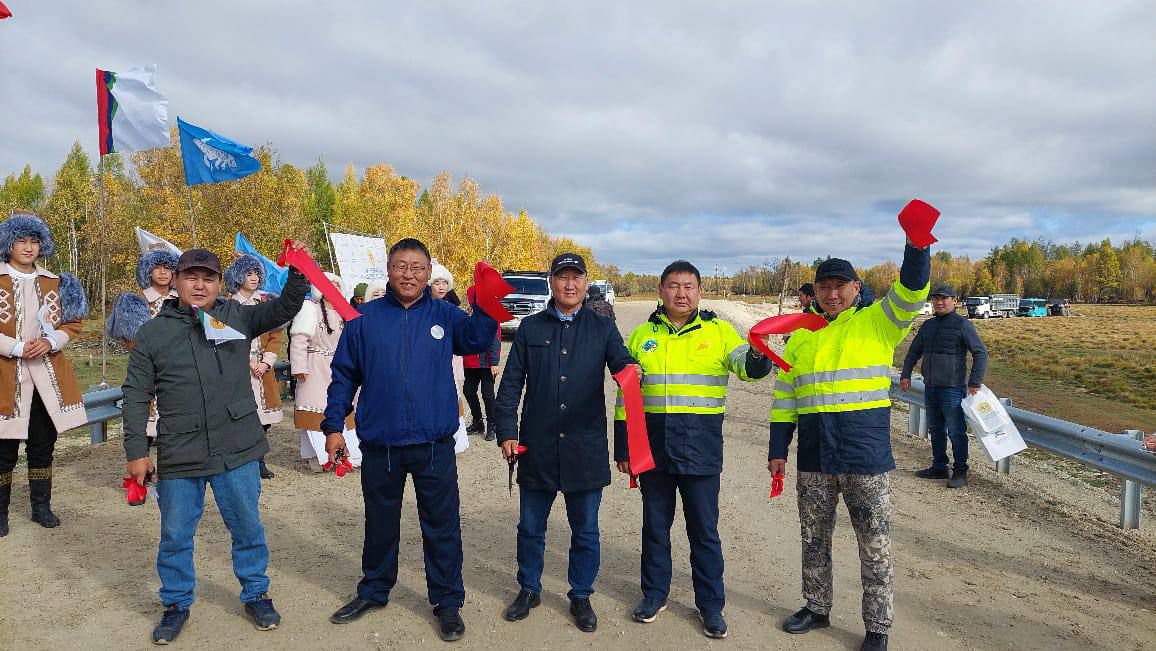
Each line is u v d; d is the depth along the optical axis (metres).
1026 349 28.61
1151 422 12.37
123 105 7.00
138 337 3.42
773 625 3.74
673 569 4.55
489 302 3.55
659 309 3.82
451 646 3.44
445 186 43.97
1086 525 5.54
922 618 3.82
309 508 5.62
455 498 3.65
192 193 28.44
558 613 3.84
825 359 3.45
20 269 4.88
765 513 5.73
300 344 6.40
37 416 4.91
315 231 42.72
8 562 4.33
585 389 3.64
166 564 3.46
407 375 3.56
